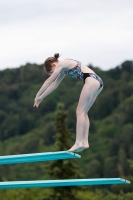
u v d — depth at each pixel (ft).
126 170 334.44
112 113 424.05
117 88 444.55
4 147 406.21
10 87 466.29
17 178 312.71
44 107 435.94
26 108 441.27
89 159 353.10
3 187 73.41
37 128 417.90
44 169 146.20
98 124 413.39
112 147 361.10
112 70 471.62
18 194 194.80
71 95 435.53
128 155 349.82
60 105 144.46
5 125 429.79
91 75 65.67
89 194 173.47
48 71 67.67
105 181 71.67
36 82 471.62
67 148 141.28
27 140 401.90
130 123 402.31
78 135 64.59
